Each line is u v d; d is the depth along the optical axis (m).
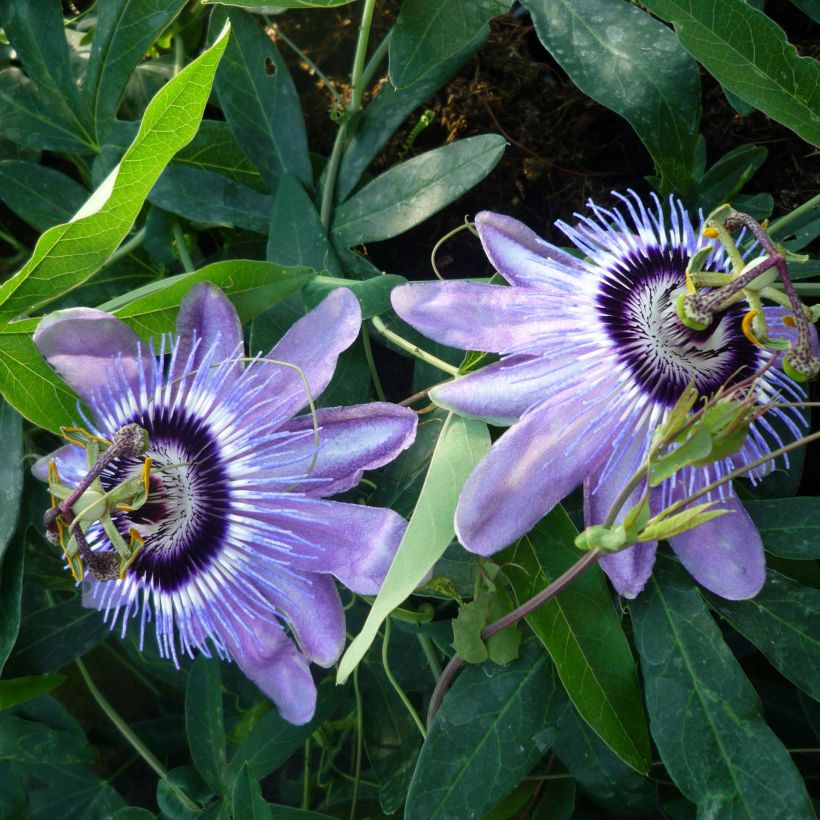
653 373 0.25
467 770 0.25
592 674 0.26
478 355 0.26
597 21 0.28
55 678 0.31
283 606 0.25
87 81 0.31
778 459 0.28
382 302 0.27
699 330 0.24
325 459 0.25
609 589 0.27
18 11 0.31
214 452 0.25
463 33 0.29
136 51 0.30
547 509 0.24
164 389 0.25
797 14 0.32
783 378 0.26
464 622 0.26
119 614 0.32
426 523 0.24
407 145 0.33
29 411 0.26
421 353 0.27
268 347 0.28
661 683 0.25
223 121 0.32
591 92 0.28
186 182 0.31
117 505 0.24
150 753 0.34
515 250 0.26
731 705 0.25
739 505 0.25
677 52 0.28
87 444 0.24
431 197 0.29
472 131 0.33
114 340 0.25
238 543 0.25
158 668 0.34
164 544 0.25
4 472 0.29
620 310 0.25
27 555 0.33
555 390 0.24
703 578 0.25
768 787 0.24
